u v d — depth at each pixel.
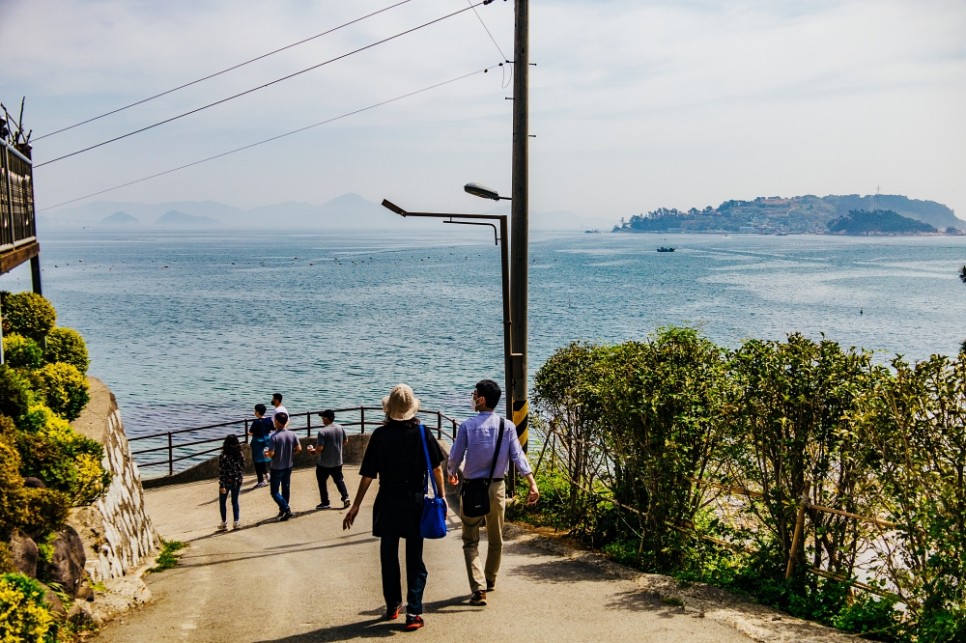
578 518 9.87
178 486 18.77
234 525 13.45
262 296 104.88
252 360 51.94
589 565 8.37
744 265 179.75
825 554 7.76
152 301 97.81
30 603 5.18
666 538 8.09
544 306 84.88
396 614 6.36
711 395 7.48
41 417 8.35
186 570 9.84
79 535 8.13
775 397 6.91
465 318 77.19
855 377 6.56
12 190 11.41
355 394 40.41
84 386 10.96
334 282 132.00
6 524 6.09
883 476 6.02
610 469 9.83
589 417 9.48
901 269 164.88
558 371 10.62
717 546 8.19
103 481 8.30
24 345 11.04
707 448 7.80
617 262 195.12
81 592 7.02
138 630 6.52
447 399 38.62
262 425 17.80
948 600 5.63
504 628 6.12
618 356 8.83
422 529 6.04
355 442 19.59
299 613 6.85
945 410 5.61
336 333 65.88
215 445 30.58
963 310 81.31
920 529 5.77
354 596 7.45
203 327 70.88
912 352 52.19
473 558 6.86
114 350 57.03
